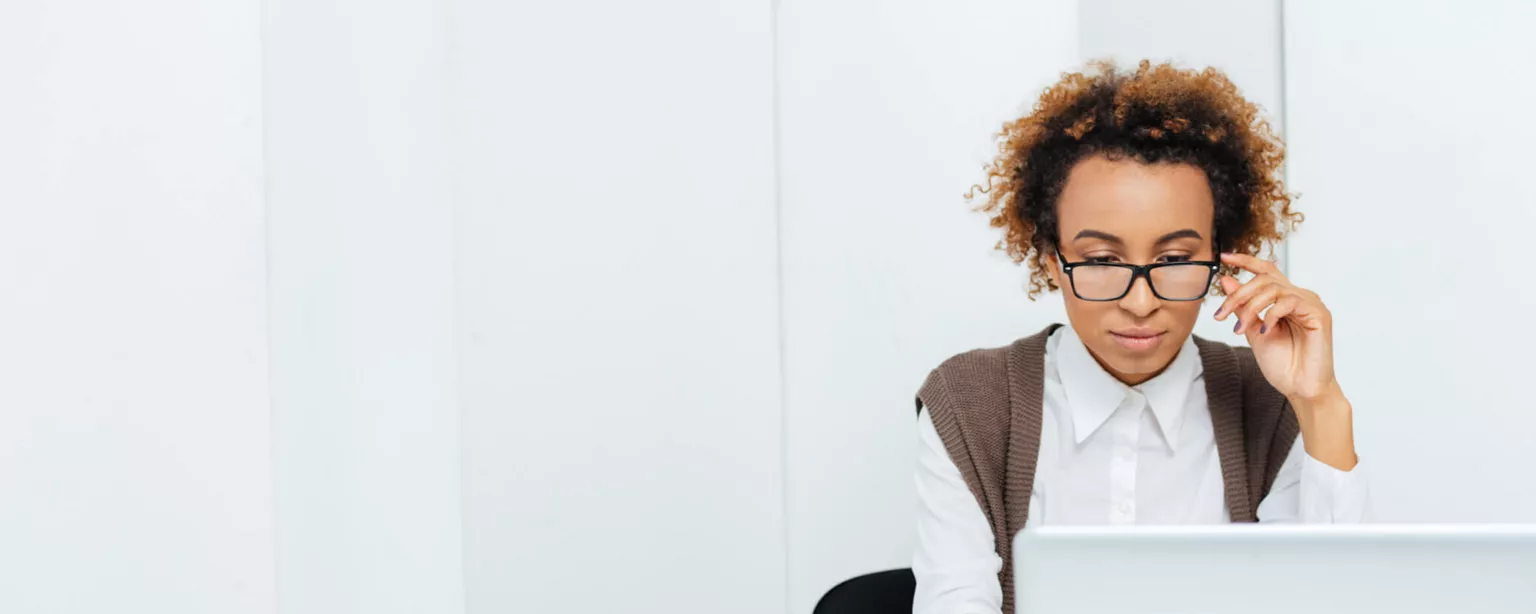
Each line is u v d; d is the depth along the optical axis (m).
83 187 1.84
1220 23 2.00
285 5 1.88
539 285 1.94
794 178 2.12
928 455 1.46
